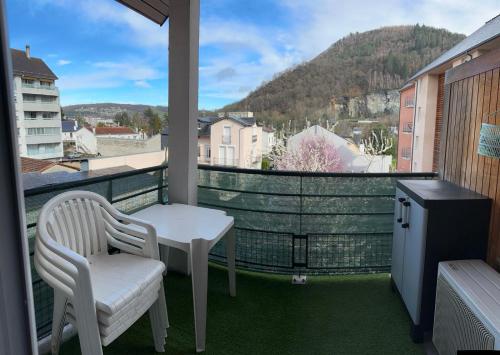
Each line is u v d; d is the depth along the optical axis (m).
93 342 1.46
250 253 3.00
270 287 2.69
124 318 1.56
